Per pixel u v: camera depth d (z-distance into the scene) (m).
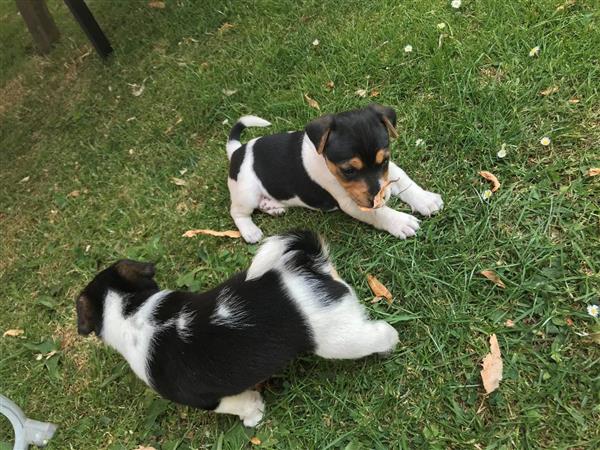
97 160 0.84
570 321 0.48
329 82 0.75
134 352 0.49
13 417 0.59
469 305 0.52
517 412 0.46
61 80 1.03
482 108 0.64
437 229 0.58
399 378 0.50
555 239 0.53
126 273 0.52
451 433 0.46
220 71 0.85
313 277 0.47
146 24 1.02
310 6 0.86
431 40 0.72
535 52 0.66
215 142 0.77
